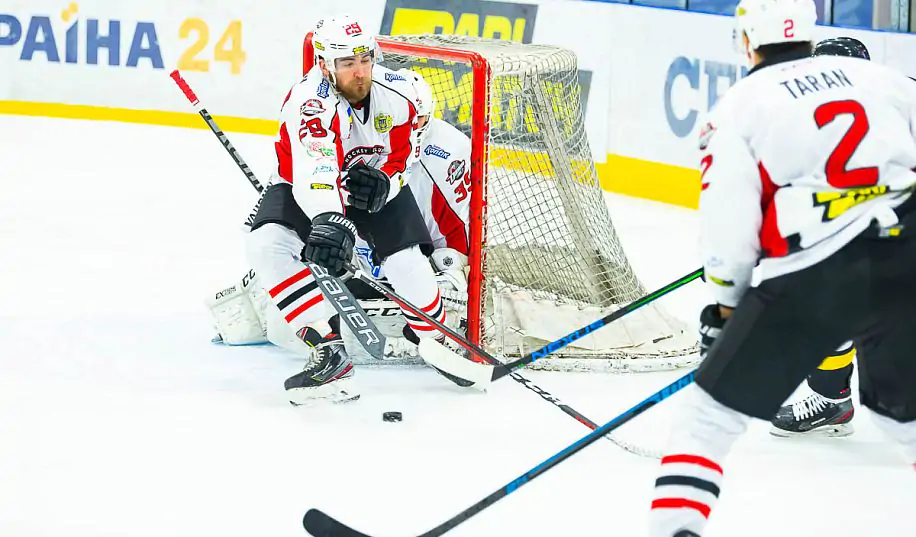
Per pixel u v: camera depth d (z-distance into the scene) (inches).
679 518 257.4
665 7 843.4
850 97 257.3
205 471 357.1
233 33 999.0
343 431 395.9
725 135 256.5
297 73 997.8
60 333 499.8
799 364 256.1
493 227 504.7
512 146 500.4
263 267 423.8
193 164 892.6
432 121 486.9
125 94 1013.2
